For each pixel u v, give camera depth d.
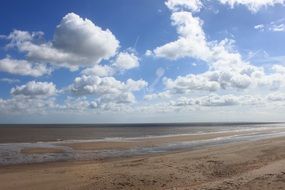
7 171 21.27
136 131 88.88
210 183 15.66
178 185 16.20
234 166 21.12
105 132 81.12
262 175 16.97
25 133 72.94
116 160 26.78
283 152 27.58
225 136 57.00
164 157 26.05
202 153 28.31
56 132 79.56
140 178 17.66
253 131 78.12
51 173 19.75
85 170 20.66
